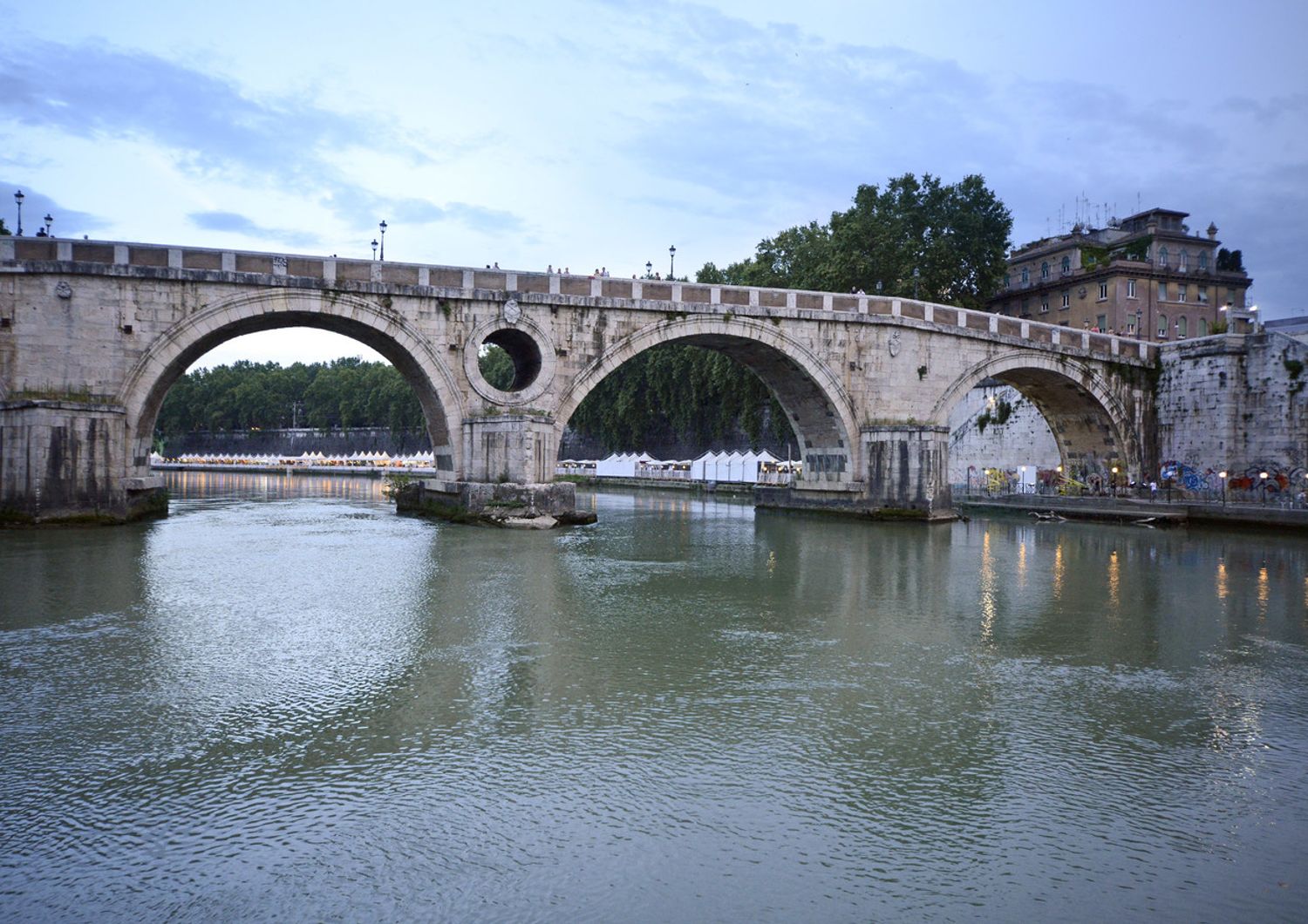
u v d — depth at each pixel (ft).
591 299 128.77
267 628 58.39
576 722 41.22
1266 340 148.77
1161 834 31.17
